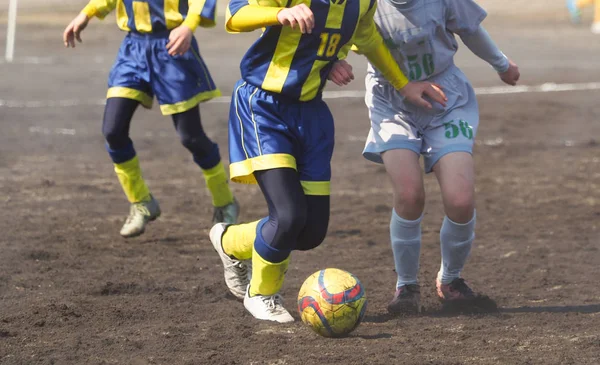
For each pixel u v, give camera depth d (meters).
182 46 21.97
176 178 35.56
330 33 17.17
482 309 19.86
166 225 28.42
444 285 20.17
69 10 101.94
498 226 28.45
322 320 17.11
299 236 18.30
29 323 18.28
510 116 50.12
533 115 50.47
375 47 18.38
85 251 25.02
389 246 26.31
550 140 43.53
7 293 20.70
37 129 44.62
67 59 71.06
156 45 25.50
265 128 17.62
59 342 17.08
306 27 16.14
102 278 22.33
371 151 19.56
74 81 60.66
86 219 28.75
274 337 17.33
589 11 111.62
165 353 16.42
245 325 18.22
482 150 41.28
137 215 26.42
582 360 16.03
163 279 22.42
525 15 108.94
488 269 23.61
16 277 22.11
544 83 62.47
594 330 17.98
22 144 40.97
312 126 17.91
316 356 16.22
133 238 26.69
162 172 36.59
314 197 17.97
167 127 46.78
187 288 21.58
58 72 64.38
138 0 25.30
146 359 16.05
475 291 21.44
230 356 16.23
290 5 16.92
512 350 16.64
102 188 33.44
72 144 41.38
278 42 17.28
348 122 48.69
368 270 23.67
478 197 32.59
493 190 33.69
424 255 25.23
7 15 97.31
